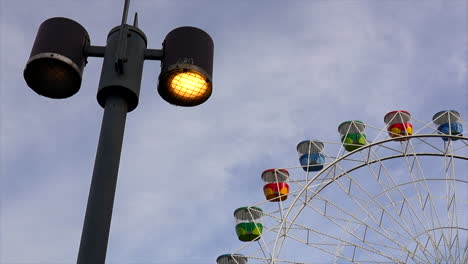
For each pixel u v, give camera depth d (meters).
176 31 4.01
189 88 3.97
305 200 27.42
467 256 23.77
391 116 29.44
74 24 3.98
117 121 3.65
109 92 3.76
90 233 3.14
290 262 25.66
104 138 3.55
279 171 30.14
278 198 29.72
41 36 3.87
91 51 3.98
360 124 29.73
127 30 3.97
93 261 3.06
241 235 29.30
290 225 26.62
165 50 3.96
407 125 29.02
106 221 3.22
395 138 28.14
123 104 3.75
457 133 28.50
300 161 29.61
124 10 4.07
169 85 3.94
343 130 30.05
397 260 25.45
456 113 28.50
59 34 3.88
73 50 3.87
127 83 3.75
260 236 29.38
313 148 29.30
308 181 27.61
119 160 3.52
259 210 29.77
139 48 3.96
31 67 3.81
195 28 4.06
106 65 3.84
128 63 3.83
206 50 4.00
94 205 3.24
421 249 25.05
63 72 3.85
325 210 26.94
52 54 3.77
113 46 3.93
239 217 29.66
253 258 26.36
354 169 28.34
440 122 28.92
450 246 24.38
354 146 29.34
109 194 3.31
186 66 3.83
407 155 27.97
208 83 3.96
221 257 29.72
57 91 3.99
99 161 3.44
